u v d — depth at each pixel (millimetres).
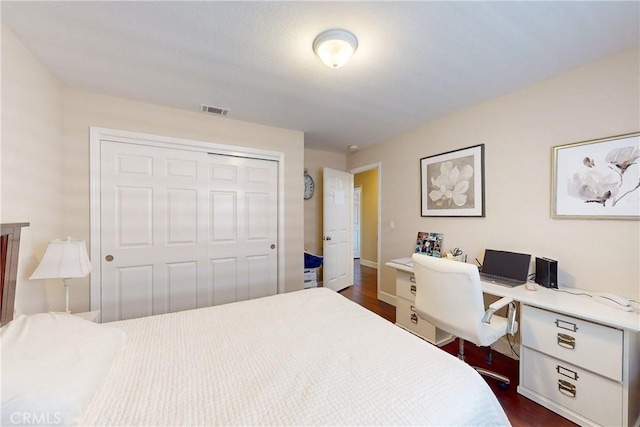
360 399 828
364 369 987
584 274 1773
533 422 1482
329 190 3953
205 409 793
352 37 1470
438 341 2354
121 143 2289
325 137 3486
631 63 1584
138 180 2354
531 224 2051
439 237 2801
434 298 1760
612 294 1602
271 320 1453
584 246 1774
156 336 1261
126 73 1877
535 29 1429
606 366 1354
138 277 2355
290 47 1589
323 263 3846
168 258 2479
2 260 1245
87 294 2150
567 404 1499
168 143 2467
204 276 2652
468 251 2518
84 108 2135
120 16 1320
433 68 1820
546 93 1958
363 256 6266
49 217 1838
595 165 1719
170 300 2488
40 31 1421
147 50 1611
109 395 846
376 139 3582
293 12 1304
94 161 2170
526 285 1841
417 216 3090
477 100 2340
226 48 1596
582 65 1777
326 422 740
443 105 2449
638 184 1557
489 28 1419
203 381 931
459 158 2582
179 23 1378
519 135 2121
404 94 2221
